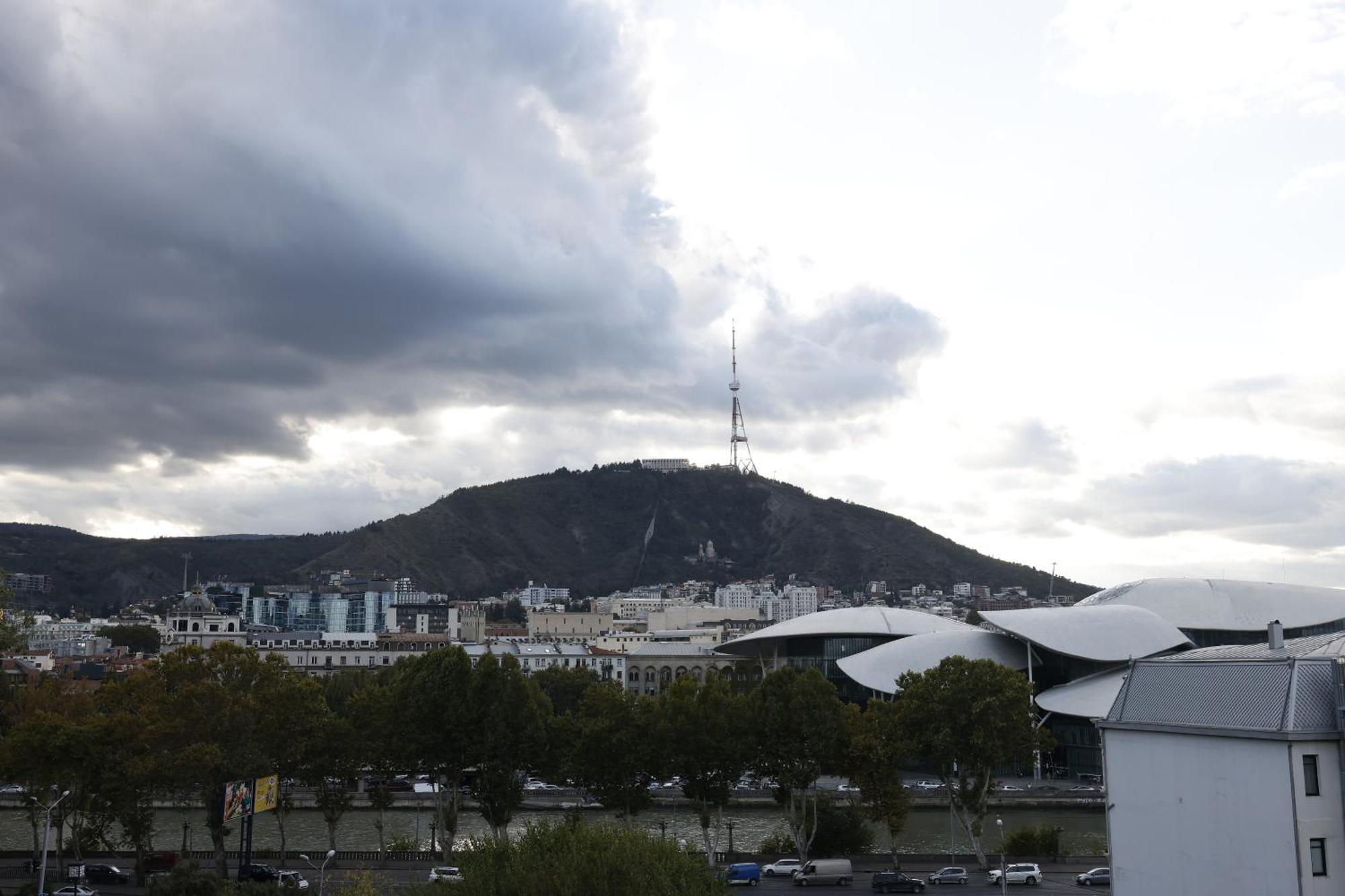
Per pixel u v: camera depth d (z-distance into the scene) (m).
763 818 150.25
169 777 99.19
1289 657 57.94
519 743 119.81
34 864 106.94
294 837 134.38
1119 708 66.25
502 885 60.34
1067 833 135.12
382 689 134.88
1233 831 57.94
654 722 118.94
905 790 113.56
